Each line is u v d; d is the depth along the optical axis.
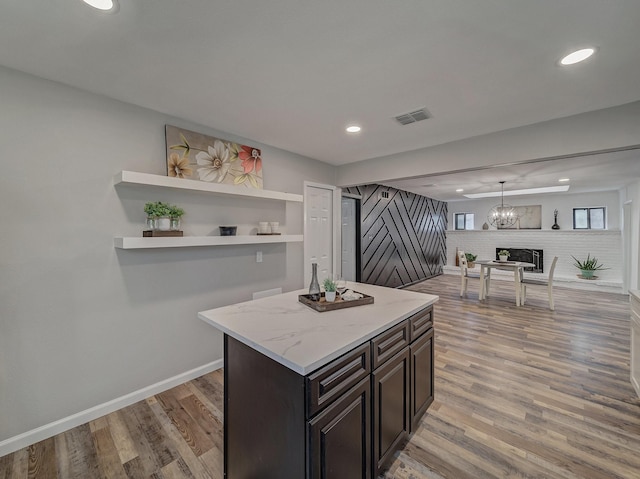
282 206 3.35
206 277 2.68
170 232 2.21
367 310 1.83
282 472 1.22
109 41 1.46
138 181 2.00
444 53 1.57
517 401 2.25
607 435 1.87
